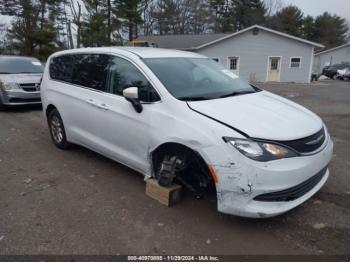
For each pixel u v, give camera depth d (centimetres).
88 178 441
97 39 3192
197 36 3269
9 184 425
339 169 468
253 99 373
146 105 361
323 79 3394
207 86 386
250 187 281
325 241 296
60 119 536
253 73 2927
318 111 1012
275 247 289
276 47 2820
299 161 293
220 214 343
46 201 377
